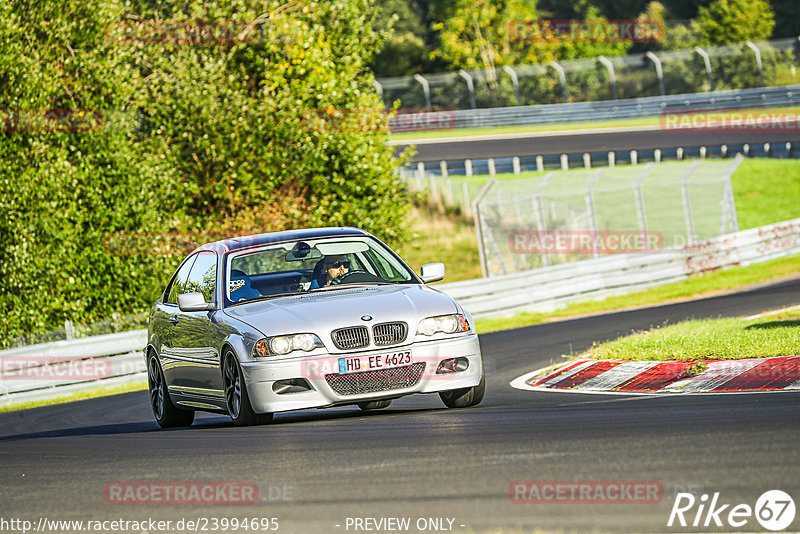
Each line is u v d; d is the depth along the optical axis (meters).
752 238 102.06
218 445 27.66
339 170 98.38
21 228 77.81
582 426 25.38
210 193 93.06
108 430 40.06
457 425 27.52
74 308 80.62
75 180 80.75
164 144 89.06
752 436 21.83
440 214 159.62
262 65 97.62
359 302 31.62
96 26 86.00
